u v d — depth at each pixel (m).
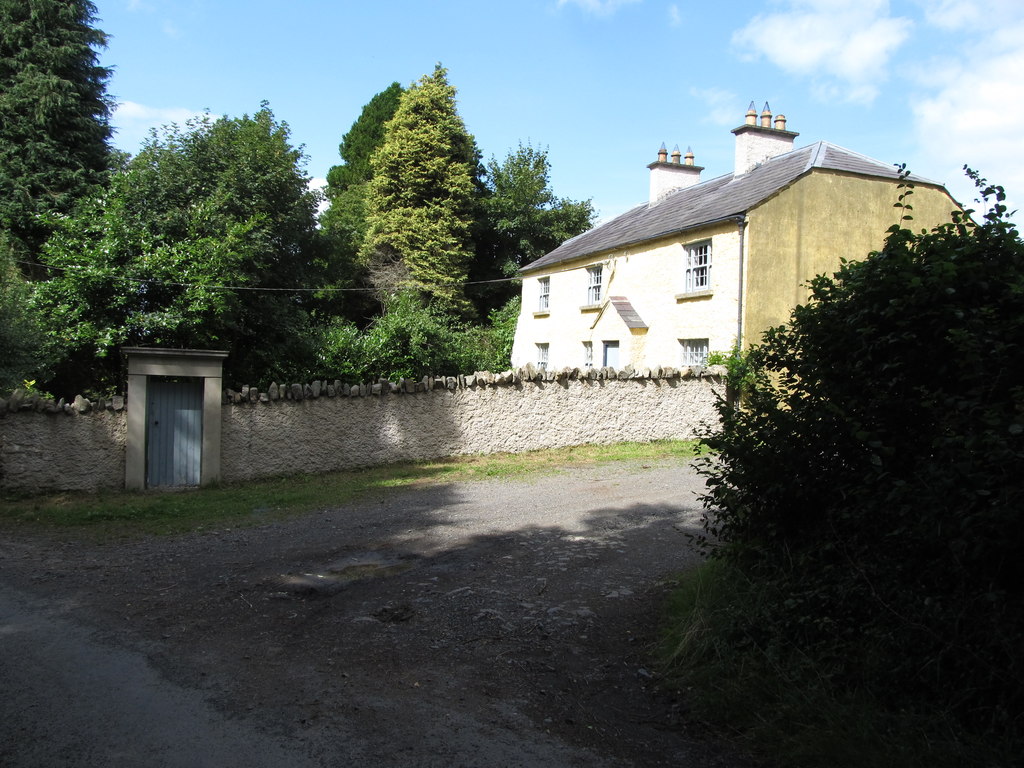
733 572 4.80
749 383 5.30
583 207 36.50
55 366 14.12
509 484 10.68
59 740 3.50
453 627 5.11
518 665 4.47
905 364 3.92
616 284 20.42
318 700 3.96
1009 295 3.51
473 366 20.58
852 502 4.14
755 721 3.62
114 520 8.82
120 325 13.35
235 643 4.82
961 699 3.22
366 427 12.15
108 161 21.59
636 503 9.22
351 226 32.66
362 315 31.72
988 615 3.21
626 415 14.18
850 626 3.85
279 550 7.30
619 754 3.44
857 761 3.11
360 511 9.09
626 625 5.12
